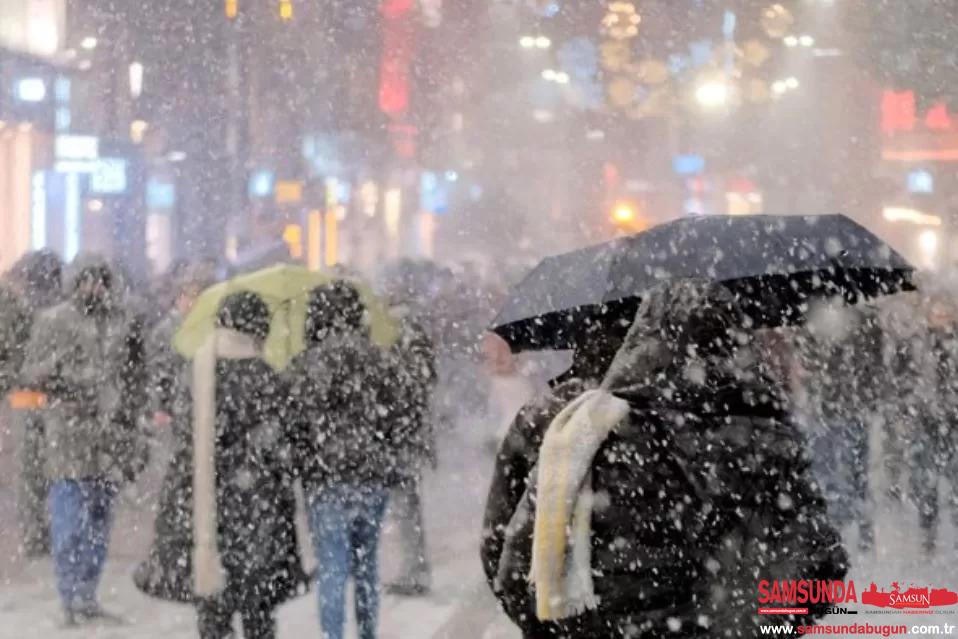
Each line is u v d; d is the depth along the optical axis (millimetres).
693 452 9039
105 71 88062
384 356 17328
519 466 10344
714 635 9016
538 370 46375
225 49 104375
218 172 101812
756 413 9312
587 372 10789
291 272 19719
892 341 25953
